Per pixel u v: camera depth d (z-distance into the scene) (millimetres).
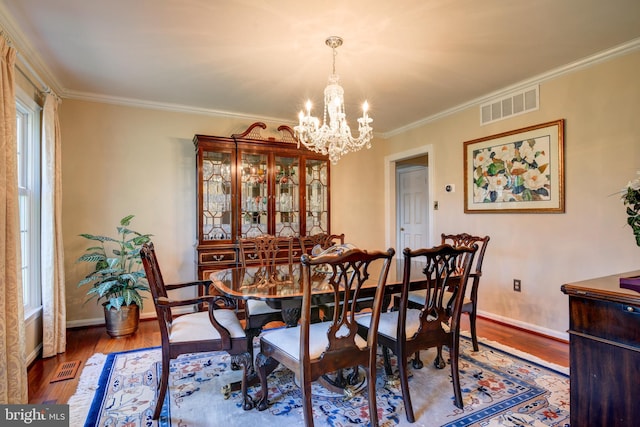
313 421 1676
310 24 2143
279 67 2752
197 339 1852
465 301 2627
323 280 2217
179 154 3744
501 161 3328
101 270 2980
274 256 3123
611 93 2574
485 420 1770
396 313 2215
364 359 1692
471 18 2082
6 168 1813
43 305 2602
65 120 3283
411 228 5414
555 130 2893
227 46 2414
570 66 2752
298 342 1726
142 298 3492
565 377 2223
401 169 5555
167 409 1880
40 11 1984
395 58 2604
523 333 3066
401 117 4133
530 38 2330
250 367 2078
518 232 3209
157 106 3625
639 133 2438
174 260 3703
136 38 2303
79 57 2564
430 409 1876
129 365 2439
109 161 3449
